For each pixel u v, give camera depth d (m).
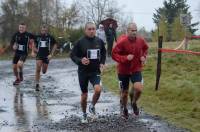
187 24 21.92
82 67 9.74
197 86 13.67
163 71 16.36
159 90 13.49
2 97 13.38
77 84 16.20
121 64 10.05
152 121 9.97
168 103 12.16
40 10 43.31
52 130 9.15
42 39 15.31
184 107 11.57
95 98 9.77
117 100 12.68
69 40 36.53
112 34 25.47
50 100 12.84
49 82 16.88
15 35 15.90
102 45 9.84
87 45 9.69
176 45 25.06
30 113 10.97
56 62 26.11
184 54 18.86
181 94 12.79
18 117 10.49
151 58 18.88
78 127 9.38
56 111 11.20
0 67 23.48
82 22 46.31
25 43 15.91
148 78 15.50
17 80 16.17
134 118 10.26
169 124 9.70
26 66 23.73
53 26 40.09
